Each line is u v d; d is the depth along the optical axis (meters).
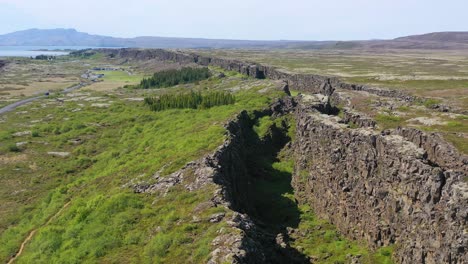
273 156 76.62
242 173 59.75
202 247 32.47
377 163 44.38
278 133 83.44
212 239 33.09
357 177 47.34
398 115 66.94
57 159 86.56
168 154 60.94
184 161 53.31
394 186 40.84
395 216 40.34
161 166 54.97
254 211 55.25
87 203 51.84
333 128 54.19
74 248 41.34
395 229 40.34
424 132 48.84
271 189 63.97
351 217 47.75
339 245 45.94
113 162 75.75
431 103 79.50
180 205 42.00
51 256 42.50
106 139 96.12
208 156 51.34
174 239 35.09
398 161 40.62
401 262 38.38
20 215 62.19
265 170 69.94
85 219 46.94
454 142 44.88
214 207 39.00
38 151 92.06
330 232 49.03
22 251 48.69
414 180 37.81
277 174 69.38
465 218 31.77
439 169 36.03
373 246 42.72
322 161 55.69
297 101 91.38
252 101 96.62
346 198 48.72
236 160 58.47
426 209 36.00
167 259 33.25
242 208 49.12
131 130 98.88
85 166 81.50
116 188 53.31
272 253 37.31
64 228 48.22
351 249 44.72
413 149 40.44
